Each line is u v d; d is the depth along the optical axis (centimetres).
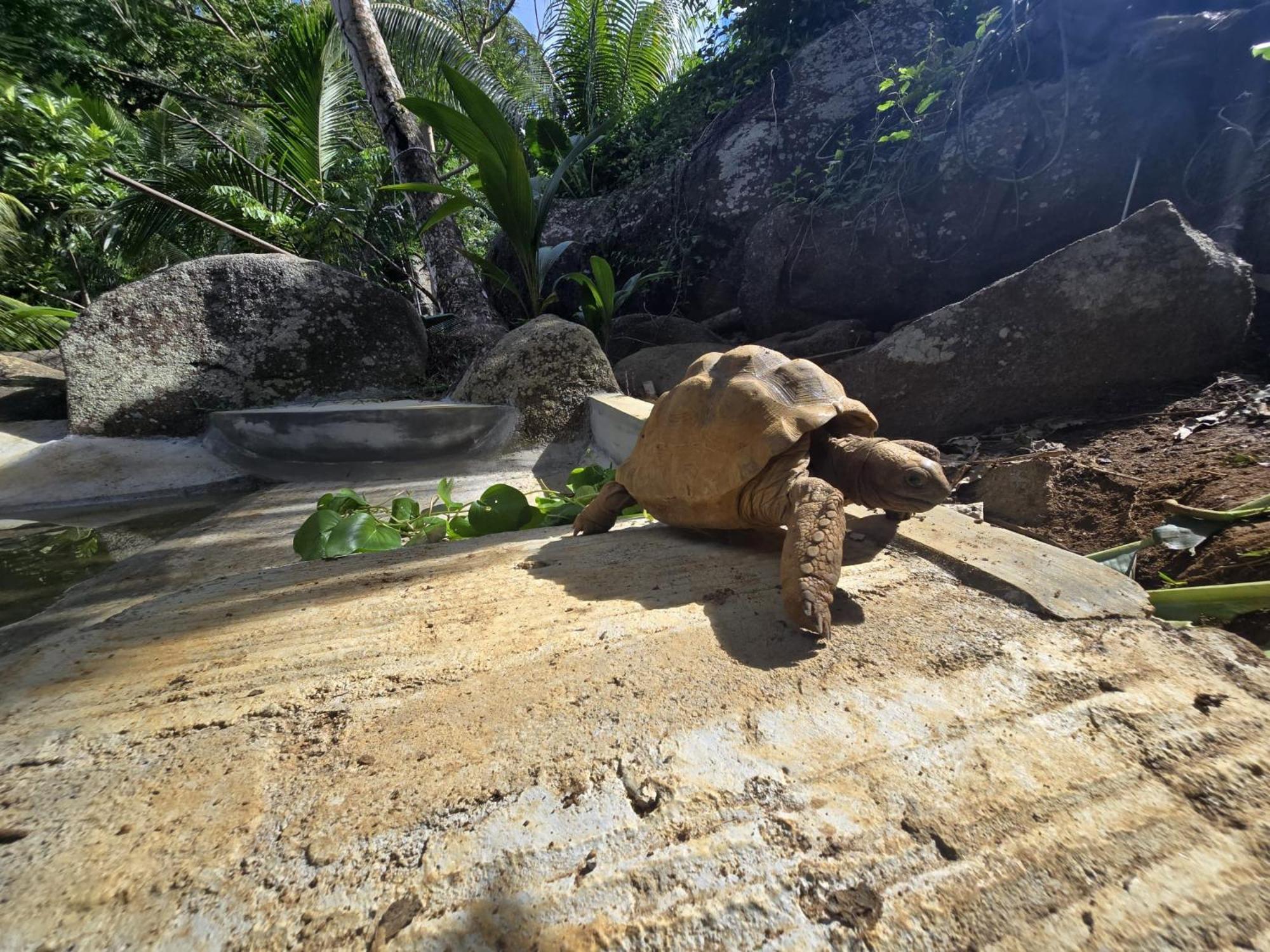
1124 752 128
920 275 567
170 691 168
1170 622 172
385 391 686
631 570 232
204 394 616
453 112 614
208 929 102
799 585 170
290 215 1125
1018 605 188
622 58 1100
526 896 106
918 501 207
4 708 162
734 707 148
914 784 124
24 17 942
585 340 586
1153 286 351
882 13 675
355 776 134
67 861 115
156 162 1205
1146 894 100
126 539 410
